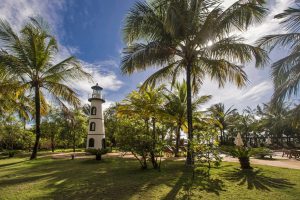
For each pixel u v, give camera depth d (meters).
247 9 10.47
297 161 14.33
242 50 10.90
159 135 12.42
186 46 11.94
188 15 11.20
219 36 11.26
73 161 15.84
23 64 15.71
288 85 10.84
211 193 6.42
